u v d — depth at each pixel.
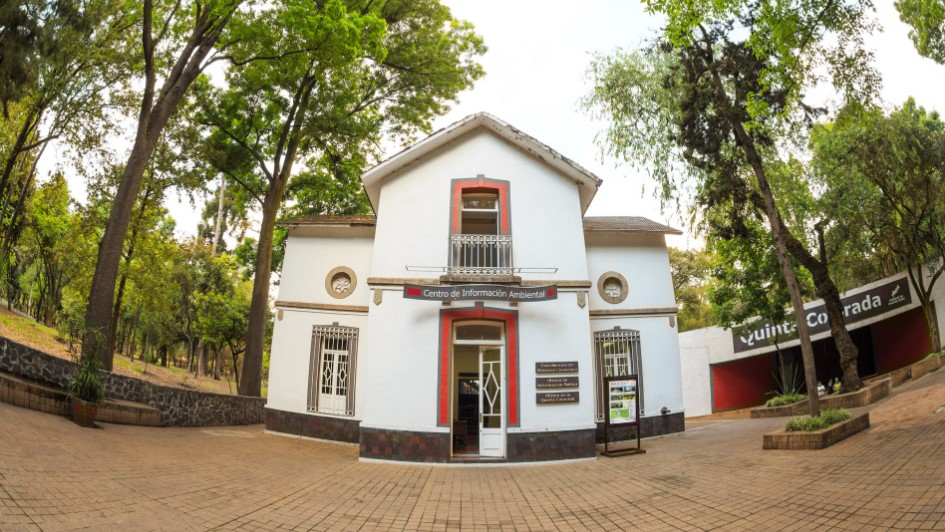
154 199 19.94
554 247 12.36
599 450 12.31
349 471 9.81
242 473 8.65
